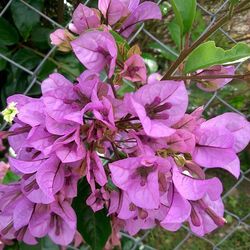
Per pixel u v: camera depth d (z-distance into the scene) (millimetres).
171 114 163
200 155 173
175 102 162
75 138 160
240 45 177
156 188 156
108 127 162
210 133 173
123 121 169
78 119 157
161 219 182
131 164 159
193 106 480
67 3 376
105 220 208
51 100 167
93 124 163
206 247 514
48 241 268
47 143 168
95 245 207
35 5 348
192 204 185
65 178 175
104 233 208
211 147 173
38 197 179
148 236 495
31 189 179
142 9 203
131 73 174
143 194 158
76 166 167
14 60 358
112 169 159
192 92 422
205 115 503
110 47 163
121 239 359
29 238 211
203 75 195
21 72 362
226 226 538
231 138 170
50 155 166
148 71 410
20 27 347
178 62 190
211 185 161
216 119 181
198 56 181
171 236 508
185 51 187
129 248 362
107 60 173
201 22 404
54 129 165
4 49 357
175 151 167
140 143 160
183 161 172
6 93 371
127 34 209
